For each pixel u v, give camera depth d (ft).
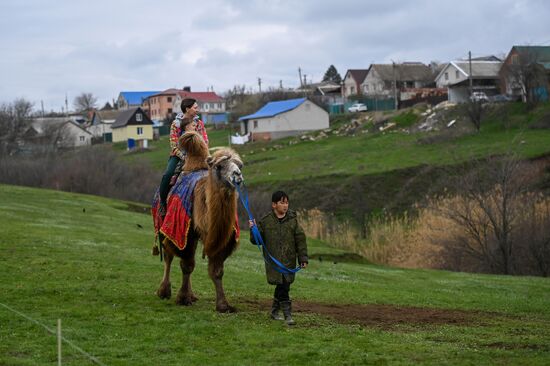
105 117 423.23
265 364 25.93
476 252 112.16
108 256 54.39
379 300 46.26
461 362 26.48
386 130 257.55
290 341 29.43
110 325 31.48
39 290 38.50
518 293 65.62
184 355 26.99
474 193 112.57
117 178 183.11
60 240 61.87
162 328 31.19
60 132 285.23
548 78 250.57
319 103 342.03
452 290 64.08
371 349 28.43
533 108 231.30
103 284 41.75
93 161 183.42
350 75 406.62
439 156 193.47
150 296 38.73
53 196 122.83
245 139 297.74
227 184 32.42
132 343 28.55
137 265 50.75
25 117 288.71
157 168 231.91
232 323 32.50
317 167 208.33
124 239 70.95
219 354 27.25
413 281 71.05
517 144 185.68
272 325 32.53
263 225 33.35
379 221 156.15
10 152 231.91
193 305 36.68
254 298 40.68
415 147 216.33
